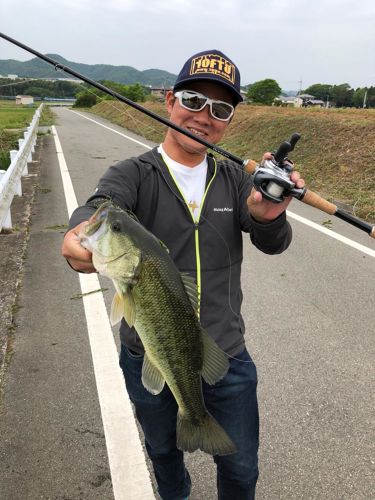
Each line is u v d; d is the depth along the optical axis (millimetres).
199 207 1865
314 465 2500
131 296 1535
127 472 2398
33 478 2346
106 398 2912
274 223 1680
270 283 4746
